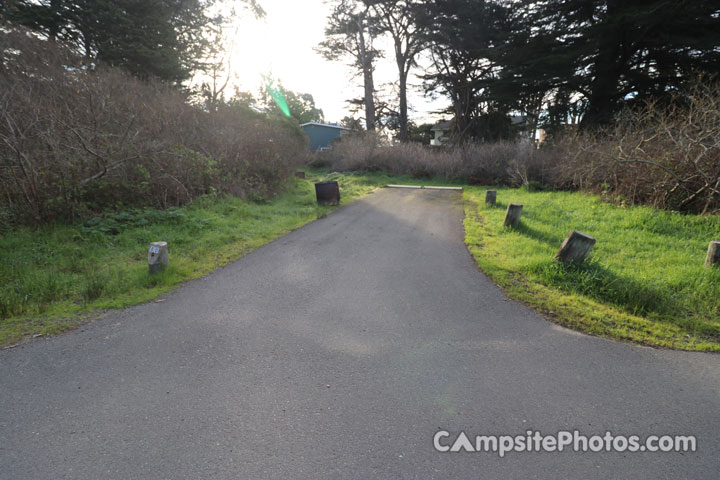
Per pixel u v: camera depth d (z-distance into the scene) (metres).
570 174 13.37
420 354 3.34
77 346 3.39
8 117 6.60
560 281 5.27
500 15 27.89
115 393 2.73
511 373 3.06
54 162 6.95
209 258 6.24
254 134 12.63
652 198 9.59
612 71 20.41
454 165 20.03
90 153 7.40
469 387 2.86
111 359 3.18
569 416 2.55
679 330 3.95
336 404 2.65
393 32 33.81
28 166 6.58
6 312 3.94
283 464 2.12
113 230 7.05
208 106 12.77
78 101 8.18
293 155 15.07
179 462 2.12
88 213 7.19
